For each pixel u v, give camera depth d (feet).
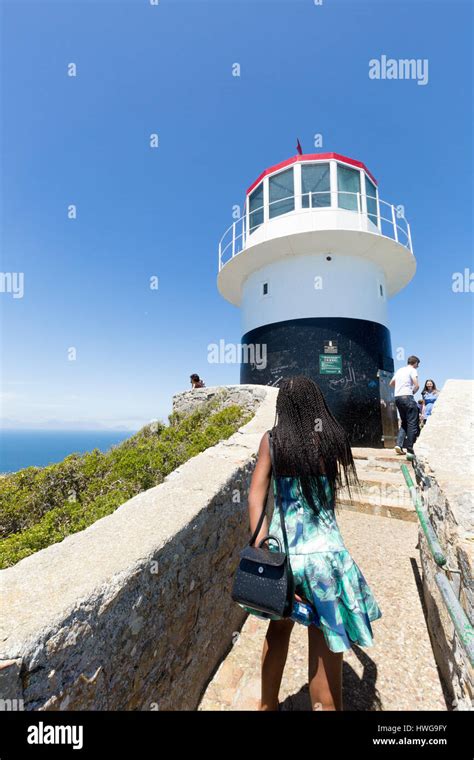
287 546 5.53
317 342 31.65
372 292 33.76
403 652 9.30
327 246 31.86
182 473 10.36
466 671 6.02
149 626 6.10
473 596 5.33
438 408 11.26
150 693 6.15
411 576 12.69
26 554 9.75
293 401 6.29
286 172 35.53
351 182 35.17
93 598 4.91
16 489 14.66
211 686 8.46
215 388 28.53
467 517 6.53
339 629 5.14
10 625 4.13
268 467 6.11
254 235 36.91
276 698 6.72
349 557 5.79
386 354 33.83
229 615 10.07
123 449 19.43
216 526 9.12
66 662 4.37
